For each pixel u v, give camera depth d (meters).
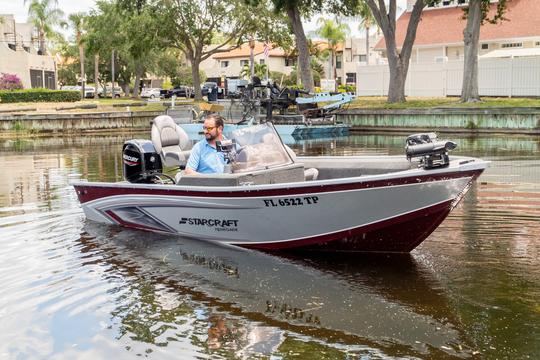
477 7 28.58
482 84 33.72
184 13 43.94
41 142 25.59
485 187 11.05
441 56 44.47
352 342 4.71
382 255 7.12
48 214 9.42
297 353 4.55
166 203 7.79
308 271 6.50
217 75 87.06
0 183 13.04
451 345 4.63
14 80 48.91
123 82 81.69
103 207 8.57
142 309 5.46
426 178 6.40
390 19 31.14
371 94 39.16
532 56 32.75
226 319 5.21
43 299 5.73
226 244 7.62
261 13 42.59
